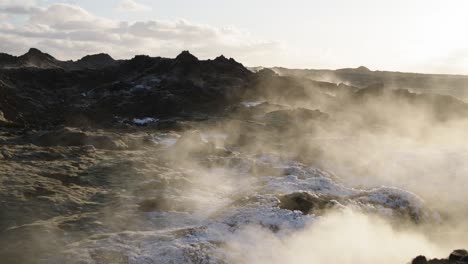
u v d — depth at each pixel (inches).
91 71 4397.1
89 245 978.1
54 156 1772.9
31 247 981.2
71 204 1264.8
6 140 2015.3
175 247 968.9
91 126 2549.2
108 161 1739.7
